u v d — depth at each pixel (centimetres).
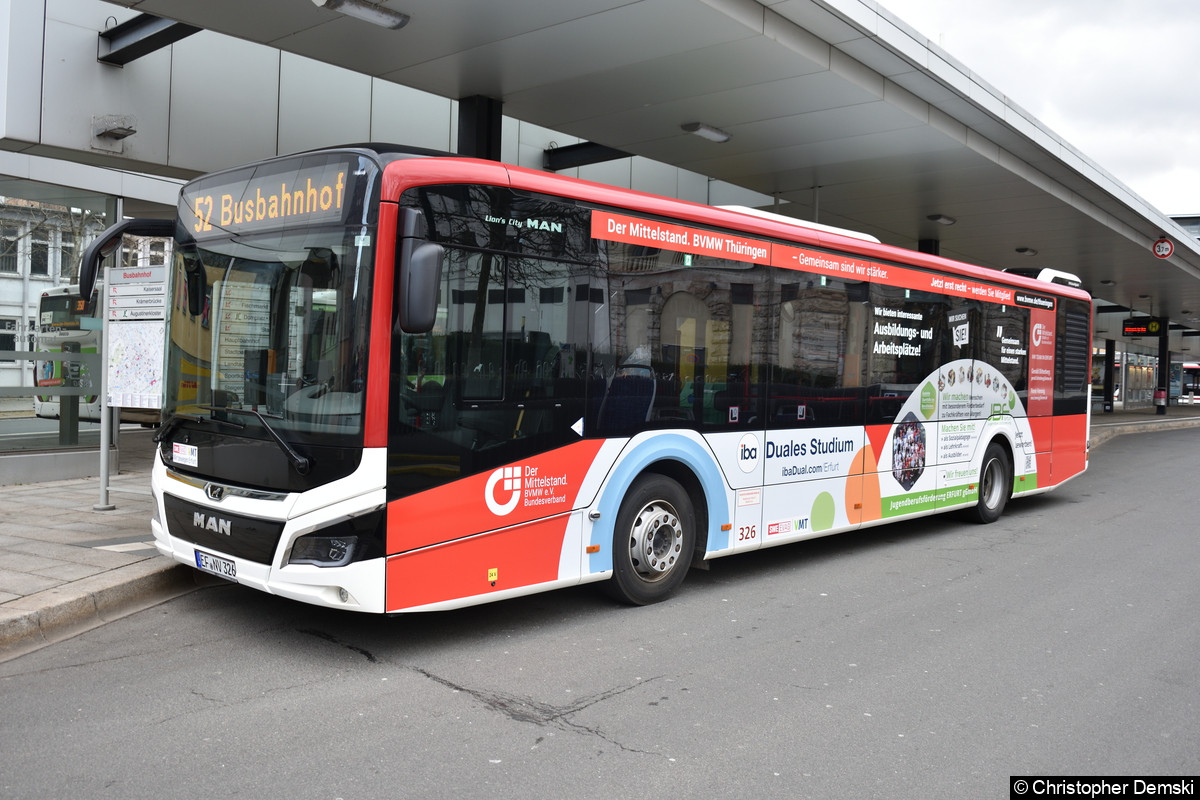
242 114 1116
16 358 1023
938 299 928
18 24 937
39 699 434
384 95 1271
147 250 1085
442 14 861
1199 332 5541
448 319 511
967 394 978
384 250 481
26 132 945
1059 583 739
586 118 1209
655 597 648
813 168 1459
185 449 565
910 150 1344
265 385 514
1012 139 1366
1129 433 2959
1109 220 1933
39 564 623
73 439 1083
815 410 773
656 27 895
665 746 399
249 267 532
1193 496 1322
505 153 1423
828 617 625
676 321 650
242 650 515
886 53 1032
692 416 662
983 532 988
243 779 353
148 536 722
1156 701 470
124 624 555
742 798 350
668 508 654
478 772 367
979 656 543
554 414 566
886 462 857
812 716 441
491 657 520
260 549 501
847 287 809
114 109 1007
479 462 525
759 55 969
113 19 1006
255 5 833
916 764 387
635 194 627
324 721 416
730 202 1797
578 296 582
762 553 859
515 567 546
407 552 490
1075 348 1205
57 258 1094
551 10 852
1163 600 684
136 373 795
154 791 340
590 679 487
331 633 553
